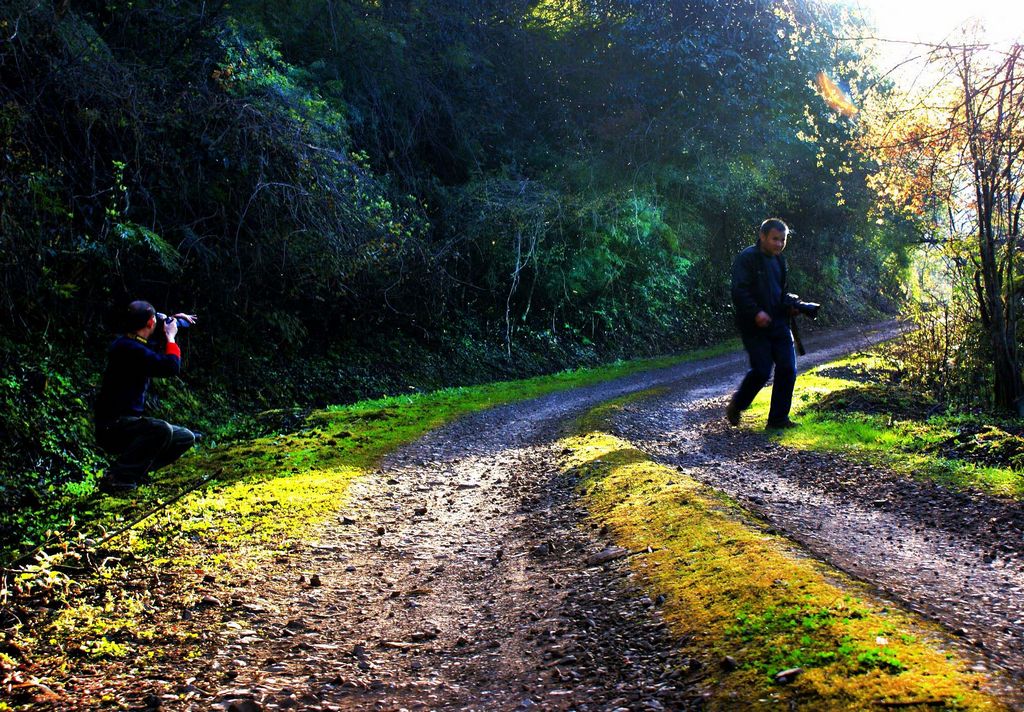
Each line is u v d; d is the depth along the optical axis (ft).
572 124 91.09
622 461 26.55
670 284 97.40
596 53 94.02
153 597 15.80
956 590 14.69
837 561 16.58
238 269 47.39
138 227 40.75
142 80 43.06
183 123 44.27
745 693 9.92
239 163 45.80
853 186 104.78
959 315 39.93
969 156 34.58
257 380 50.60
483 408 47.96
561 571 16.90
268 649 13.47
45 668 12.56
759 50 89.86
